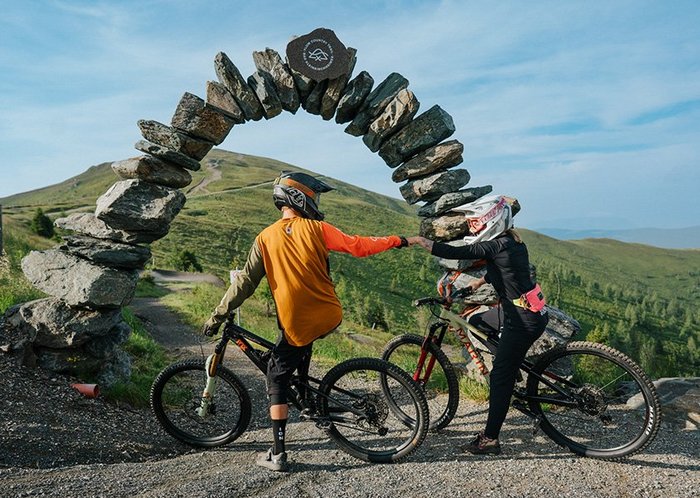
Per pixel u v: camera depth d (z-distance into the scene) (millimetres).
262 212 148750
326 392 4238
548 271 199500
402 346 5316
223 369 4555
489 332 4773
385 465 4078
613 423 4871
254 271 4082
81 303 5664
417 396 4105
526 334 4180
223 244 111438
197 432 4926
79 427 4637
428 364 5141
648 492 3541
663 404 5254
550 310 6137
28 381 5328
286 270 3908
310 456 4305
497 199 4277
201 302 24422
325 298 3982
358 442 4562
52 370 5707
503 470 3922
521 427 4945
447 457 4270
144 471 3850
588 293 182375
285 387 4109
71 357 5781
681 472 3873
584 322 153875
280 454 3986
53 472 3684
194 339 14953
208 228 120438
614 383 5746
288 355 4035
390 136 6344
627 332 138125
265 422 5586
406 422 4828
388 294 109188
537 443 4547
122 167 5805
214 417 5062
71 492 3295
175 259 74375
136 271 6070
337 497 3445
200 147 6020
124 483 3529
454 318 4926
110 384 5867
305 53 6020
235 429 4609
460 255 4176
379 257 132000
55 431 4398
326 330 4008
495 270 4262
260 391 7188
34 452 4055
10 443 4059
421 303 4930
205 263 95438
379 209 191875
